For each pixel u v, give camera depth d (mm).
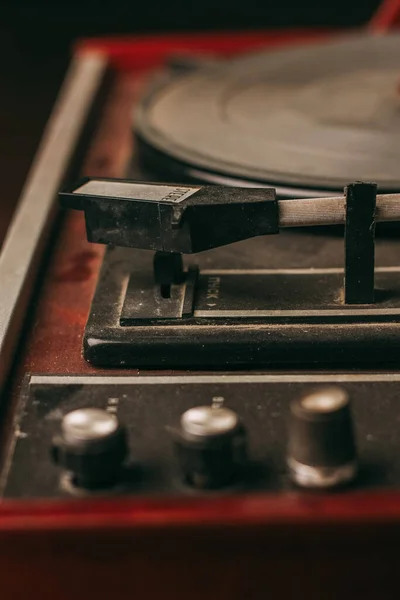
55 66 1170
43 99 1153
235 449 326
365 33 769
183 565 322
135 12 1150
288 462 335
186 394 367
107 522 316
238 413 358
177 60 694
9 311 417
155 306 401
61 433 336
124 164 549
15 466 341
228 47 763
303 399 332
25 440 350
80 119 617
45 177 529
